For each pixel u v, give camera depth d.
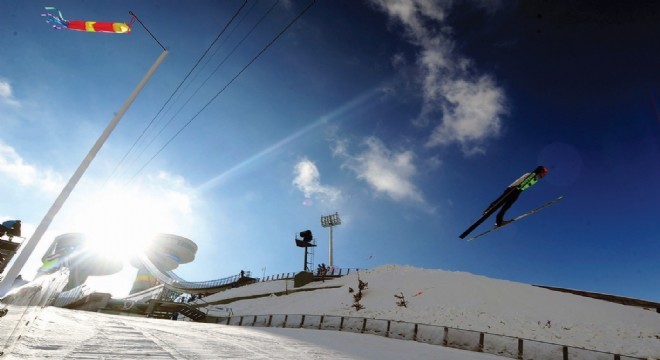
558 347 15.87
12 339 5.71
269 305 40.84
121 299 33.97
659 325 25.84
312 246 62.31
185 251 104.25
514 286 36.22
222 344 9.58
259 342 11.43
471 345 17.53
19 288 6.74
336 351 11.48
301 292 43.75
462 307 29.84
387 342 17.12
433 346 17.38
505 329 25.08
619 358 15.02
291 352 9.67
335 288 42.19
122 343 7.49
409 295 34.34
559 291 37.00
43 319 9.77
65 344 6.25
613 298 35.12
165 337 9.73
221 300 46.91
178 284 72.44
